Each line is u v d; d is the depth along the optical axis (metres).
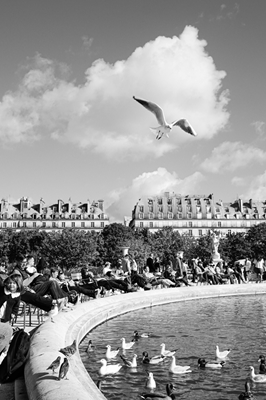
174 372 9.88
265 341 13.24
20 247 115.88
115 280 21.06
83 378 6.79
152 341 13.24
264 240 113.31
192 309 20.66
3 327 7.16
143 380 9.33
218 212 152.25
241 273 31.88
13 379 6.91
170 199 155.00
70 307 14.41
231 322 16.80
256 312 19.61
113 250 113.62
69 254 97.81
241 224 150.12
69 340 9.70
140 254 108.50
